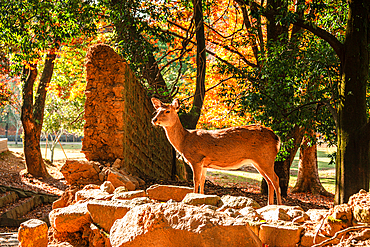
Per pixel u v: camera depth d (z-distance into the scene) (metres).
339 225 3.66
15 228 9.83
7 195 11.87
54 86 20.84
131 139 9.96
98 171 8.20
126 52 12.63
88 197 5.79
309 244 3.72
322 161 34.44
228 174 26.48
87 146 9.09
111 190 6.45
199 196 4.95
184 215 3.72
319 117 10.55
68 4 12.23
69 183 8.16
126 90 9.49
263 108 10.23
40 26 11.81
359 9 7.67
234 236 3.46
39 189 16.09
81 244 4.99
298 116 10.05
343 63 7.87
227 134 6.03
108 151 8.98
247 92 10.90
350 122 7.55
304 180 18.31
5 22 11.02
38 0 11.14
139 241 3.78
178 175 18.09
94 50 9.33
